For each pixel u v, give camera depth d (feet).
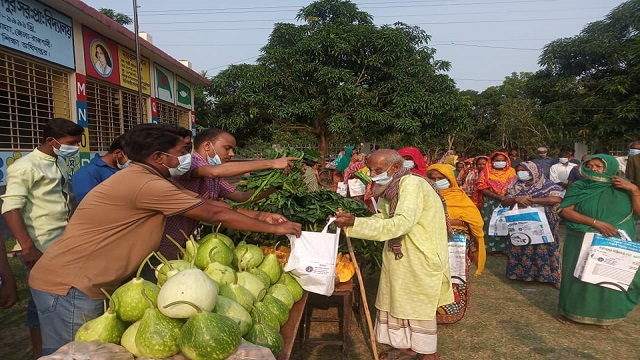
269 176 10.75
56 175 11.32
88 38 24.39
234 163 10.06
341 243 11.84
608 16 54.85
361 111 43.39
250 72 45.44
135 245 7.10
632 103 47.16
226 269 7.16
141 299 5.95
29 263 10.43
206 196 11.03
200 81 43.70
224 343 5.26
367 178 16.02
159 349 5.38
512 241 18.43
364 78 46.85
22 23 18.94
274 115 46.78
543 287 18.88
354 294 15.20
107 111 27.14
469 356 12.59
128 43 28.40
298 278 9.12
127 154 7.29
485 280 19.88
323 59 45.29
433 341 10.37
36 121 20.85
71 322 6.88
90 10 22.66
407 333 10.68
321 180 43.39
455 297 14.06
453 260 13.78
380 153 10.53
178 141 7.47
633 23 52.03
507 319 15.29
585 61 55.98
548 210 18.58
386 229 9.36
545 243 18.31
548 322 15.03
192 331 5.27
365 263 13.75
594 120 51.98
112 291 7.19
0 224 19.15
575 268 14.08
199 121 51.29
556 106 55.77
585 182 14.06
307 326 13.16
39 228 10.90
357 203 12.85
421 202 10.02
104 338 5.69
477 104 131.54
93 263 6.92
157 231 7.28
